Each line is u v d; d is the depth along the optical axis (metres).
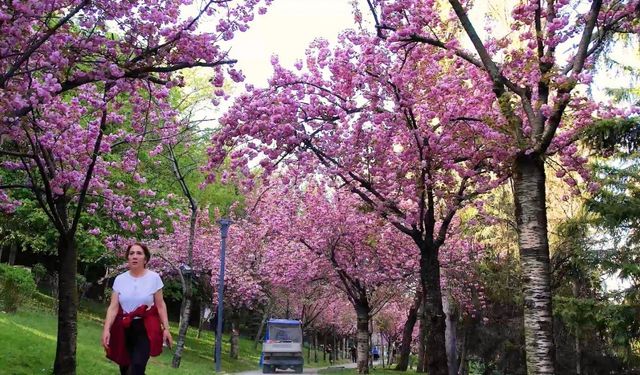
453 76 12.60
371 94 11.75
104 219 24.42
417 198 13.30
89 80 7.67
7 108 6.86
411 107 12.07
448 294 21.92
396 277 22.83
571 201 18.58
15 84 7.58
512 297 23.81
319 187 21.05
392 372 26.16
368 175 13.91
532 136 8.71
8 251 37.28
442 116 12.29
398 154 13.84
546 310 8.31
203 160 24.91
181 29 7.86
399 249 23.02
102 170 11.40
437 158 12.58
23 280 20.70
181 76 8.26
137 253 6.13
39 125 8.62
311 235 23.69
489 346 29.08
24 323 17.16
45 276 30.89
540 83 9.34
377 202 14.43
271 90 11.96
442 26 10.97
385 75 11.47
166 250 29.28
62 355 9.89
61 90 7.24
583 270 19.27
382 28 11.00
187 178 31.91
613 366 24.84
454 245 23.62
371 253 23.08
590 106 11.30
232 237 30.84
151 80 8.05
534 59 9.46
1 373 9.29
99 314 30.44
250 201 31.73
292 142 11.77
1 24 6.73
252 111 11.41
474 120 12.05
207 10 8.05
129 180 19.98
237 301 31.30
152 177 23.55
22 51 7.29
